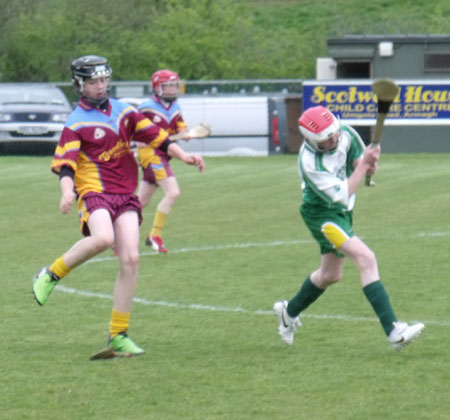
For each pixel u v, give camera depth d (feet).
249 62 404.16
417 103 220.84
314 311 76.33
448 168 195.72
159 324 72.90
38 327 72.13
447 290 84.02
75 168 62.80
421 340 66.54
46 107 232.12
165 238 117.39
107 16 397.80
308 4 560.61
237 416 50.65
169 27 392.47
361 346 65.21
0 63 372.79
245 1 569.64
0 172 198.08
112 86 250.16
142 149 108.47
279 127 242.78
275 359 62.34
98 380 57.82
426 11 532.73
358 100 219.61
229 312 76.89
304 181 61.05
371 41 247.29
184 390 55.52
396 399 53.21
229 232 121.08
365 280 60.29
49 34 371.56
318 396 53.93
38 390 55.77
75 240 116.67
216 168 206.59
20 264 100.37
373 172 61.82
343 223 61.26
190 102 237.66
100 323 73.36
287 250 106.83
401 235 115.75
